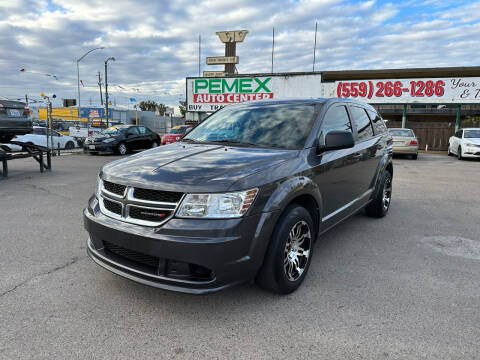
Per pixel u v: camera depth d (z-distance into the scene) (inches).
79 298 115.8
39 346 91.3
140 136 706.2
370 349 90.9
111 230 106.6
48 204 246.5
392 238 179.2
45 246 163.5
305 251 125.6
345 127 162.6
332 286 125.9
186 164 111.3
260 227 102.3
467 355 88.4
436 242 173.3
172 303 113.3
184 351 90.1
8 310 108.1
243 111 163.3
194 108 888.3
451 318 105.2
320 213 132.7
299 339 95.2
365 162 176.7
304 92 800.9
